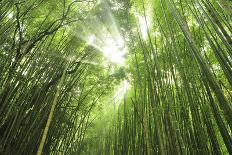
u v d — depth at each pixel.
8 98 3.47
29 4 4.47
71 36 4.62
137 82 4.98
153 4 5.09
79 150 4.95
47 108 3.83
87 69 4.99
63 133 4.60
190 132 3.35
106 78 5.30
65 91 4.16
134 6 5.32
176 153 3.05
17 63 3.77
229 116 2.53
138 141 4.14
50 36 4.88
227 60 2.85
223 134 2.70
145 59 4.19
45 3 4.70
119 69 5.25
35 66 3.95
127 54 5.17
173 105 3.61
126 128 4.71
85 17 4.76
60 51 4.34
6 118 3.41
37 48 4.07
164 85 3.80
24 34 4.48
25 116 3.68
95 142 5.71
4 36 3.82
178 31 4.60
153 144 3.64
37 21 4.77
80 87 5.13
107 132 5.79
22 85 3.74
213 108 2.93
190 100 3.37
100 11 4.95
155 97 3.76
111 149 5.18
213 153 3.18
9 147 3.35
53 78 4.04
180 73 3.54
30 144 3.59
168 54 4.05
